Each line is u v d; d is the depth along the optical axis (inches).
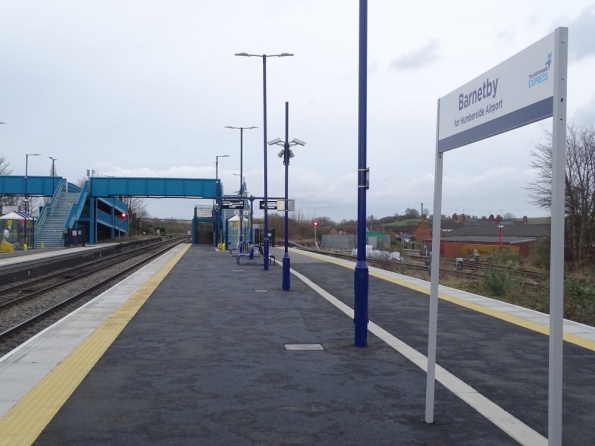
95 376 275.0
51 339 363.3
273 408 229.6
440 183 215.5
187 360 308.8
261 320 440.8
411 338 371.9
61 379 269.0
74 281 933.8
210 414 221.9
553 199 148.9
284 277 643.5
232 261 1170.6
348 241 2319.1
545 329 403.5
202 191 2037.4
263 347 343.3
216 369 290.0
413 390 255.1
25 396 242.7
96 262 1409.9
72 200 2059.5
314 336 378.0
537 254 1289.4
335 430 205.9
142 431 203.3
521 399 242.4
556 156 148.1
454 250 2049.7
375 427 209.2
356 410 227.8
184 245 2337.6
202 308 502.3
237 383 264.8
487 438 199.0
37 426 207.6
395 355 323.0
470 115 195.3
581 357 317.1
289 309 498.3
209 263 1109.1
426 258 1502.2
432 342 213.0
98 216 2320.4
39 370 285.4
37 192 2106.3
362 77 335.3
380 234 2554.1
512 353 328.2
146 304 525.7
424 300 558.3
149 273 872.9
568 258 1246.9
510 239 2236.7
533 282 820.0
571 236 1243.8
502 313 475.8
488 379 272.8
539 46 157.8
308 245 2741.1
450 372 285.7
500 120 176.7
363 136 337.1
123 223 3006.9
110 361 305.6
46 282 935.0
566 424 212.8
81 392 249.1
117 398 241.0
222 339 366.3
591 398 243.9
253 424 211.3
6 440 193.9
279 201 679.1
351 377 276.2
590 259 1210.0
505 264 1189.1
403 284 708.7
